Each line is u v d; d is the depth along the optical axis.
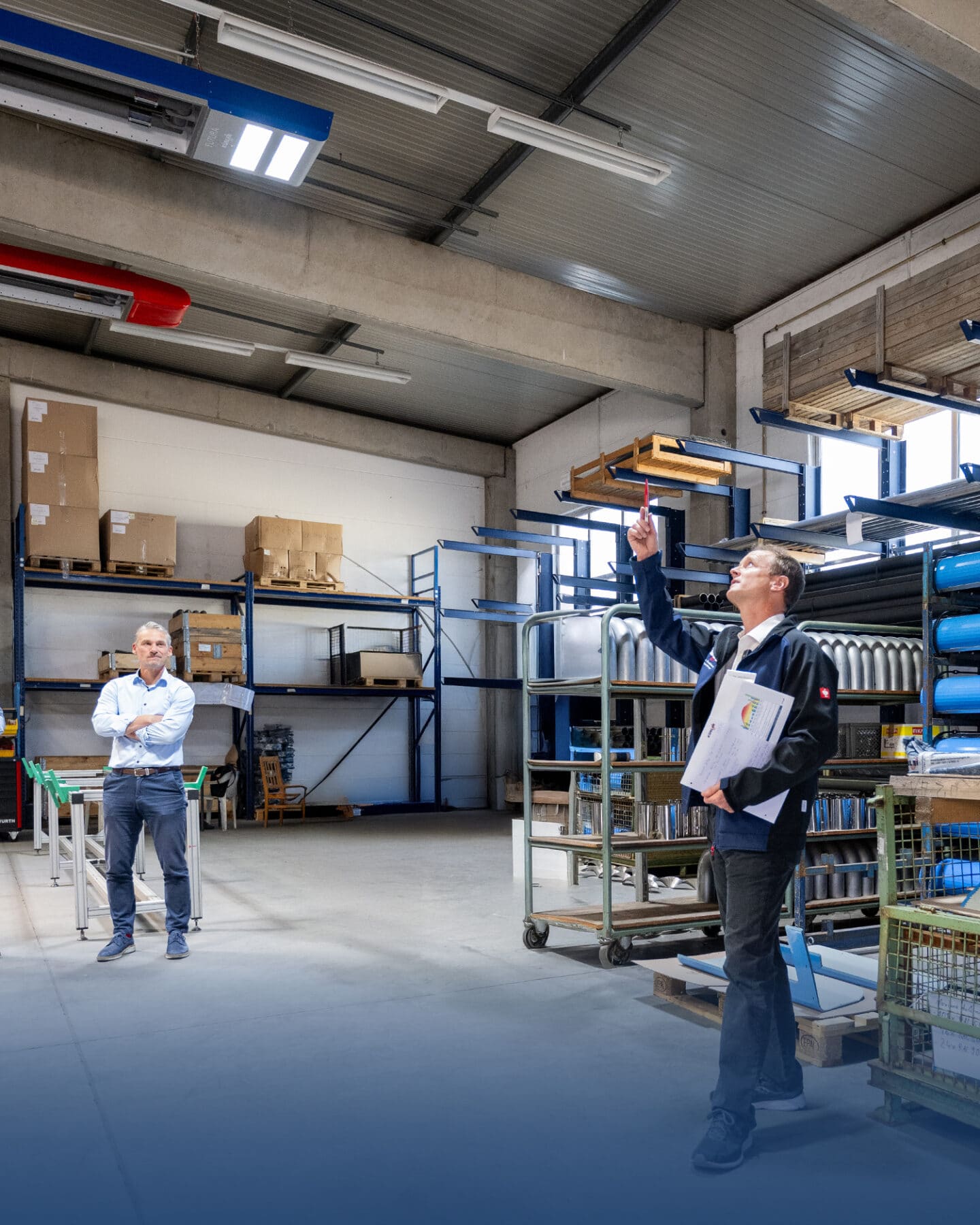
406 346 12.59
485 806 15.63
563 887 7.07
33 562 11.76
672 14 7.12
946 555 6.05
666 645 3.05
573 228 9.97
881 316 7.38
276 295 9.45
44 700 12.52
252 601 13.22
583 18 7.29
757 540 8.95
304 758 14.22
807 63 7.50
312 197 9.51
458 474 16.02
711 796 2.48
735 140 8.48
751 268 10.56
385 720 14.87
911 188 9.05
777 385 8.55
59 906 6.35
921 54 6.20
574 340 10.97
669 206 9.52
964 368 7.39
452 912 6.06
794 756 2.43
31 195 8.30
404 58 7.79
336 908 6.22
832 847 5.41
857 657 5.89
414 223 10.00
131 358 13.02
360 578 14.97
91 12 7.37
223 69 7.94
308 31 7.52
